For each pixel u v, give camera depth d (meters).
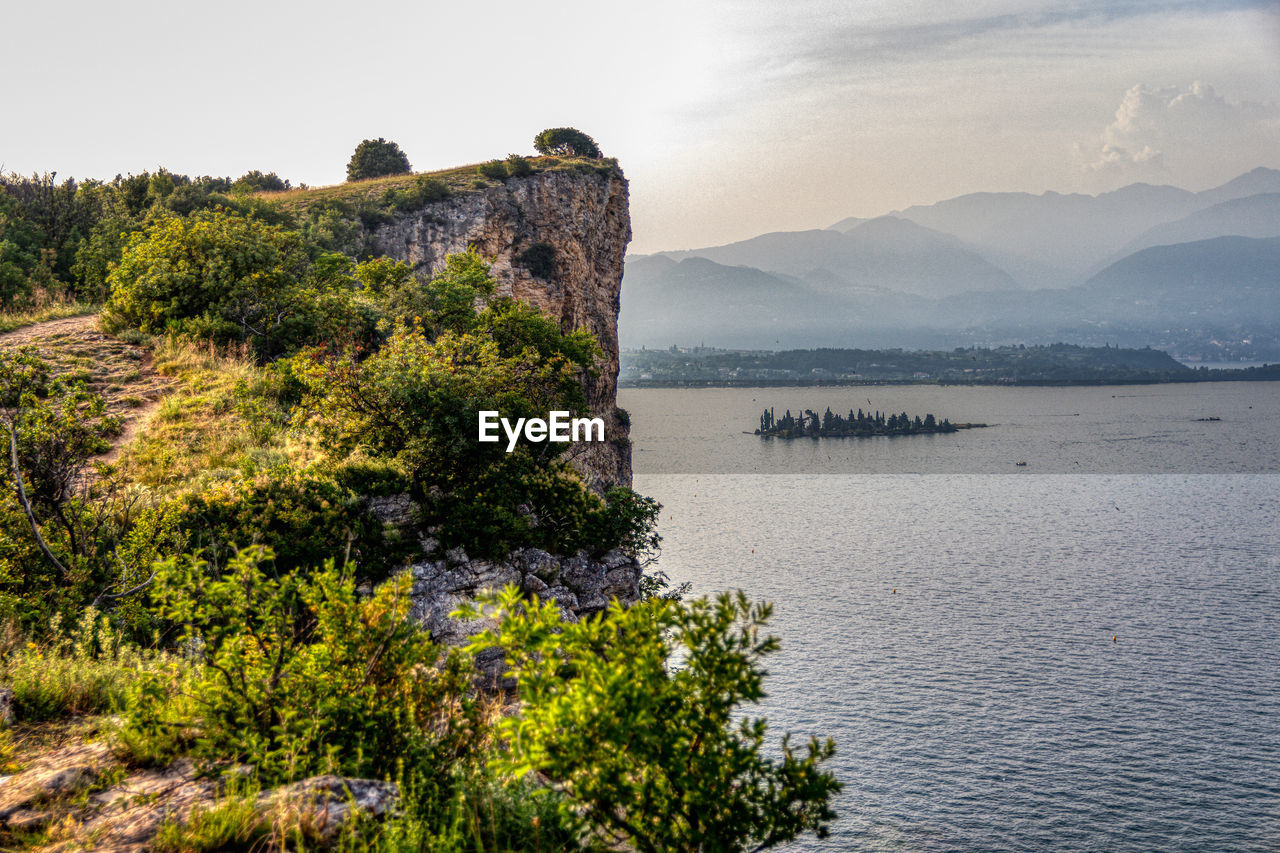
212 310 25.67
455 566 14.03
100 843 4.18
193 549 11.95
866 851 61.03
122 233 35.00
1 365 11.70
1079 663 105.12
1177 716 88.25
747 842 4.19
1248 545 181.50
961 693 93.81
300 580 5.96
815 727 83.00
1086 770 75.44
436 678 6.09
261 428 18.27
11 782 4.86
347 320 26.41
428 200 57.38
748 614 4.25
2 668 7.04
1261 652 109.00
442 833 4.41
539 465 16.80
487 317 28.41
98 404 11.80
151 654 8.61
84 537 10.51
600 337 67.06
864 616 125.56
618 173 75.31
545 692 4.14
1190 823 65.75
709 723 4.11
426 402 15.10
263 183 80.62
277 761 5.08
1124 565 164.50
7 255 32.91
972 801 68.81
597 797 4.05
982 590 143.88
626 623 4.34
